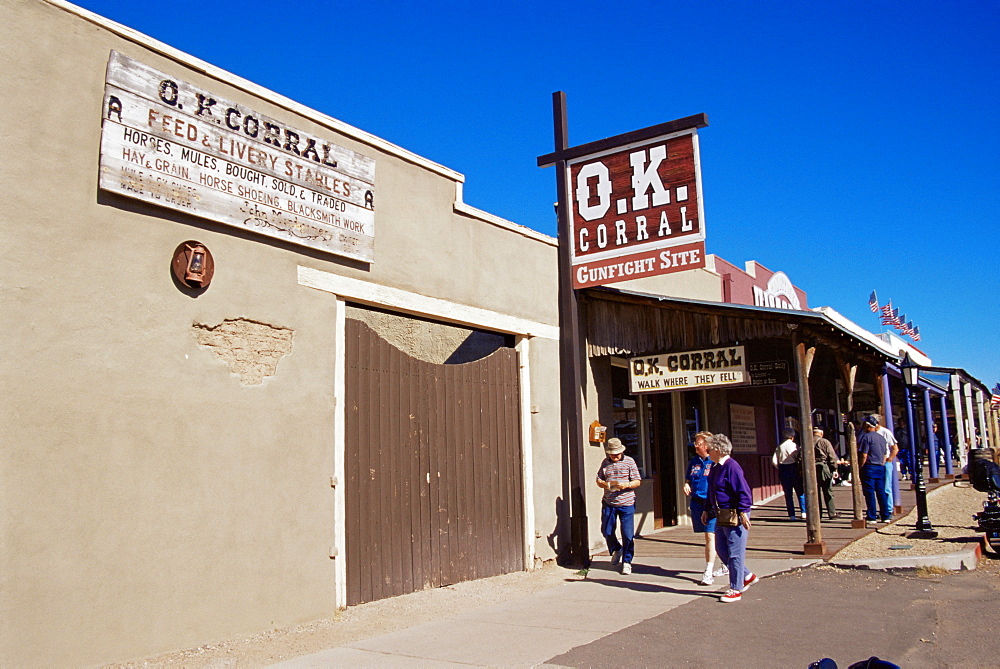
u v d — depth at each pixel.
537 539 10.33
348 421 8.02
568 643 6.46
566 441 11.16
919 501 11.26
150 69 6.53
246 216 7.11
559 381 11.20
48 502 5.61
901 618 7.03
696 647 6.27
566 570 10.21
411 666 5.90
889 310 34.47
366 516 8.09
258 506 6.96
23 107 5.77
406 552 8.52
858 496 12.33
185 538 6.39
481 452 9.74
